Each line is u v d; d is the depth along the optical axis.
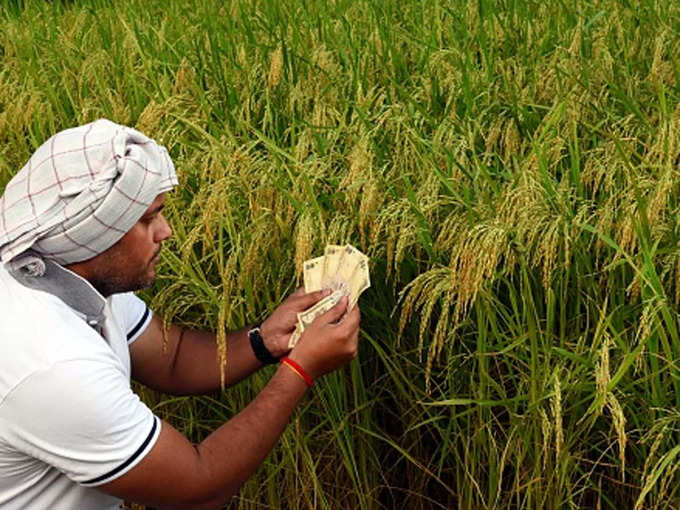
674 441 1.42
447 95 2.02
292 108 1.93
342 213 1.61
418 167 1.62
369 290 1.64
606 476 1.51
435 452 1.68
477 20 2.46
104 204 1.14
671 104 1.83
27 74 2.34
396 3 2.74
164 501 1.22
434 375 1.66
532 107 1.91
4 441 1.15
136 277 1.24
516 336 1.50
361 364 1.72
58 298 1.19
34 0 3.35
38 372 1.11
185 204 1.81
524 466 1.59
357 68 2.11
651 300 1.22
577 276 1.47
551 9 2.47
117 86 2.28
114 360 1.20
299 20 2.68
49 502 1.24
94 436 1.14
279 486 1.81
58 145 1.17
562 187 1.47
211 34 2.53
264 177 1.54
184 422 1.87
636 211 1.36
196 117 1.93
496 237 1.26
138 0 3.33
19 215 1.15
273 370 1.70
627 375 1.42
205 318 1.76
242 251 1.63
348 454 1.76
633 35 2.24
